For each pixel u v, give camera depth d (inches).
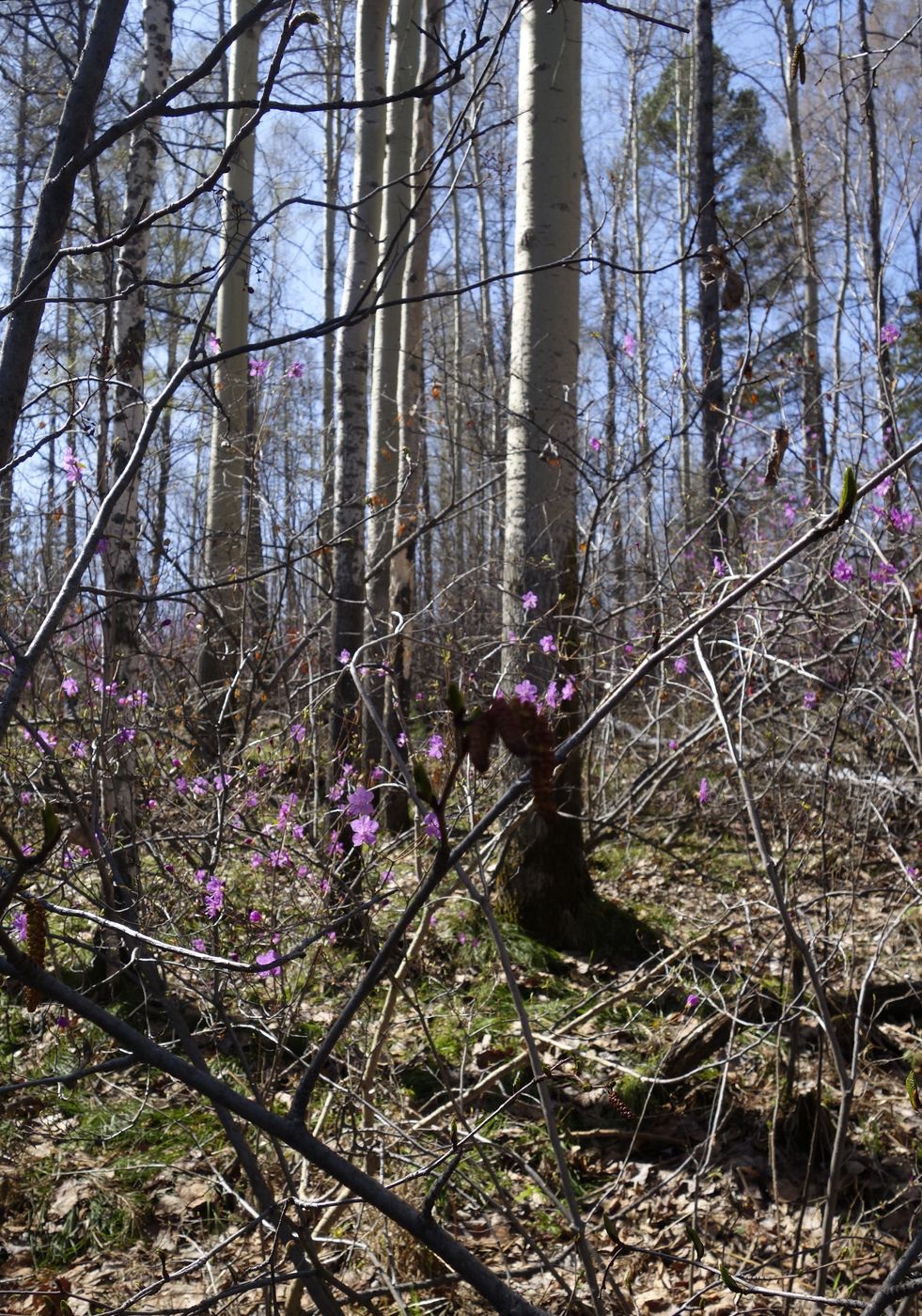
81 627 185.8
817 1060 157.4
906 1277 66.9
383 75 295.6
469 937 204.2
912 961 178.5
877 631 197.0
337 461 255.3
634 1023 180.7
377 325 329.4
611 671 246.4
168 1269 127.3
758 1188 142.2
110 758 167.2
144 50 227.1
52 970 169.9
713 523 289.3
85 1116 154.0
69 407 140.2
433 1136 135.7
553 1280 123.2
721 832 267.0
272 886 155.5
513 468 229.9
